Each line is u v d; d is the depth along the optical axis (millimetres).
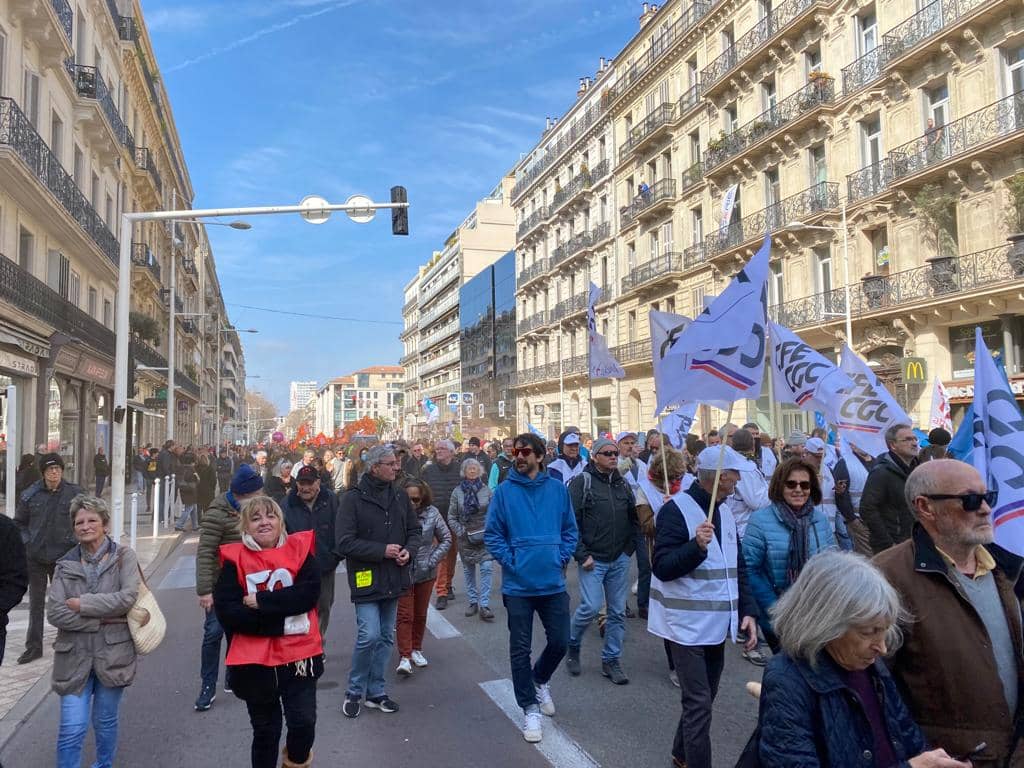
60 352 19250
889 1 22531
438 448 10062
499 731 4992
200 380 59750
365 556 5258
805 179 25906
